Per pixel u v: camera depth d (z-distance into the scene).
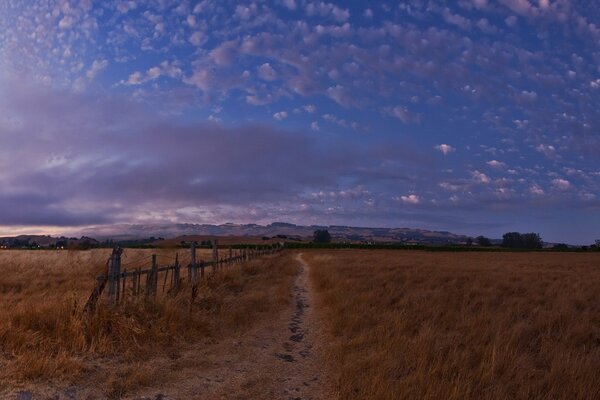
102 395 6.37
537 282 20.62
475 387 6.63
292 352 9.42
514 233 146.75
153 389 6.78
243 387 7.13
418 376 6.79
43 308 9.27
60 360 7.02
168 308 10.29
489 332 9.81
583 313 12.53
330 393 6.96
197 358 8.38
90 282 18.44
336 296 15.72
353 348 8.95
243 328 11.10
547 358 8.33
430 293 16.38
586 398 6.33
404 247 105.31
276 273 26.59
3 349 7.48
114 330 8.66
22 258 28.64
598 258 58.31
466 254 75.75
